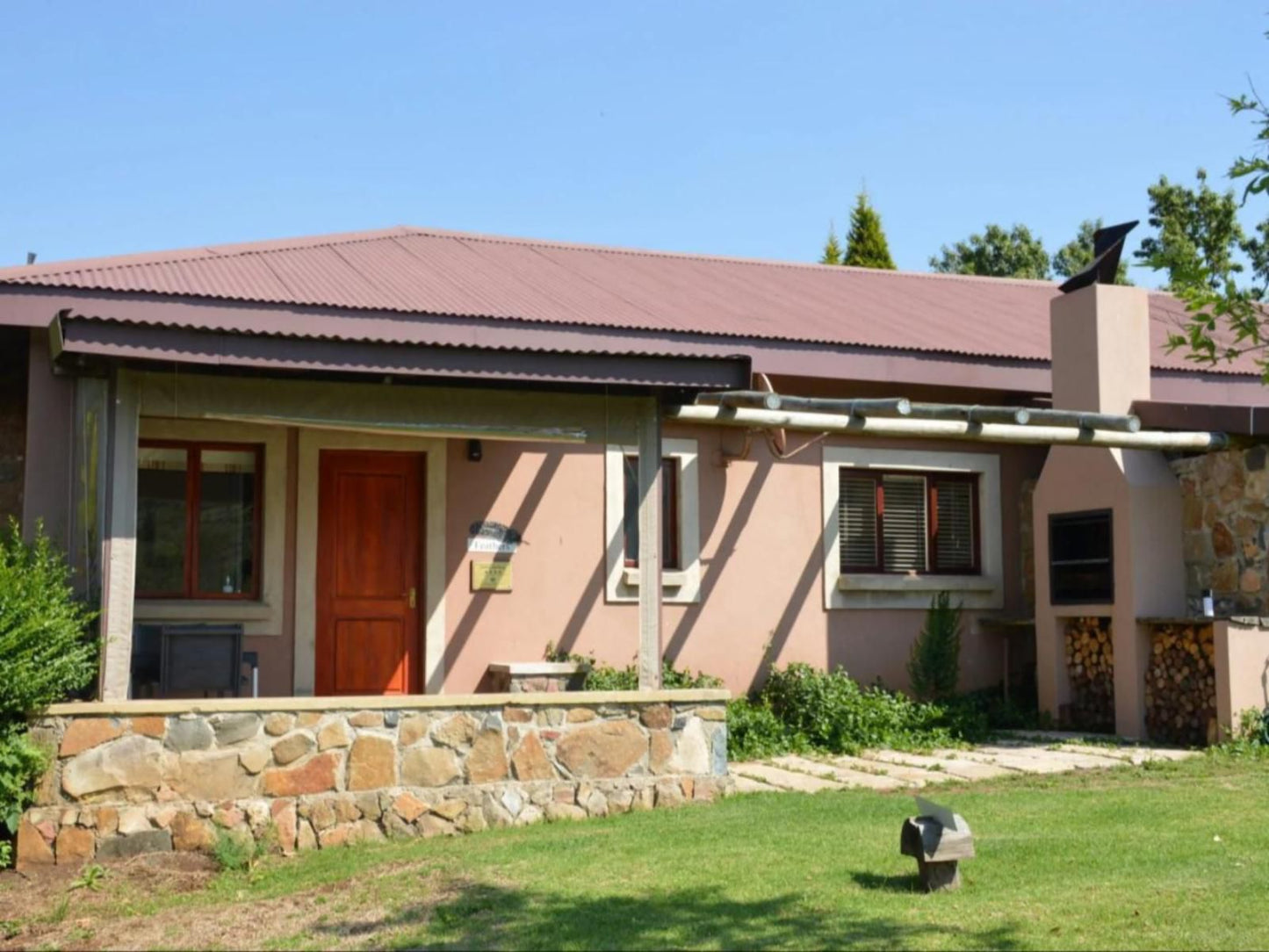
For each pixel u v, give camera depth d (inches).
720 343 475.2
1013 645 545.3
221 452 445.4
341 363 336.8
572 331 453.4
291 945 236.1
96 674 334.0
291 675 441.1
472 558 467.8
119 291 390.6
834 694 480.7
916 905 240.7
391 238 577.6
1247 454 458.0
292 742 333.4
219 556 442.6
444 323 434.3
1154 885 251.0
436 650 459.5
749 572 507.8
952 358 513.3
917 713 493.0
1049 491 508.4
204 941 243.6
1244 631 438.0
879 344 501.0
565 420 383.6
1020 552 553.0
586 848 298.8
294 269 476.7
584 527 484.7
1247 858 273.3
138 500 434.6
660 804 363.6
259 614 438.3
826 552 520.1
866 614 526.0
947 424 446.9
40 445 385.1
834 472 524.4
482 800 346.6
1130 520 470.9
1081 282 499.8
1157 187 1130.0
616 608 487.5
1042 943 217.8
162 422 432.8
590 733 361.1
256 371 346.3
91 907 276.8
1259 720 435.5
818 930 227.3
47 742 315.6
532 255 593.6
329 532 456.4
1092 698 494.6
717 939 224.1
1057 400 502.3
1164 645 465.4
